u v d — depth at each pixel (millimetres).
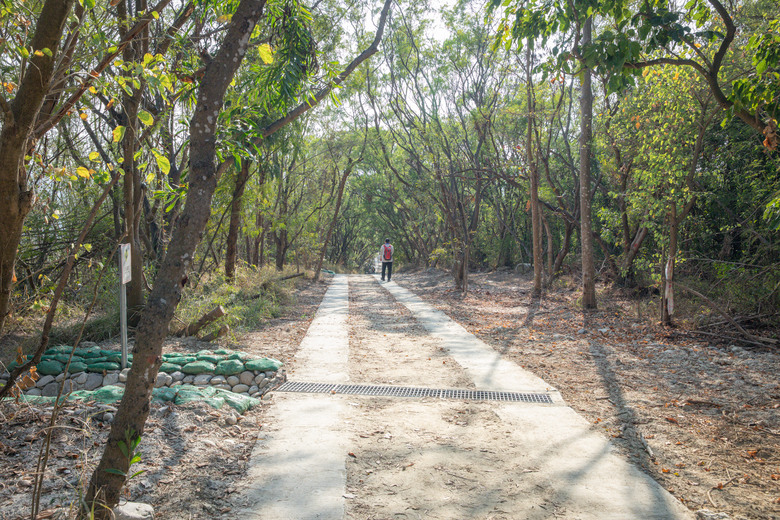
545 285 16703
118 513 2809
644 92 10117
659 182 9500
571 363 7227
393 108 18750
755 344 7969
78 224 9367
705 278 11344
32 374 3859
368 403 5312
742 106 5160
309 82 4598
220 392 5141
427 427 4625
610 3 5320
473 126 19078
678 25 4957
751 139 10047
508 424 4734
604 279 15391
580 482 3562
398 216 34500
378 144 22828
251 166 12531
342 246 47656
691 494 3443
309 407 5121
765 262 9570
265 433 4375
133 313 7801
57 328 7445
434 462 3863
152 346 2361
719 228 10984
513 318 11477
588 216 12109
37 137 3002
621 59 4938
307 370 6574
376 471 3697
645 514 3135
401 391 5750
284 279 17344
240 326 9148
